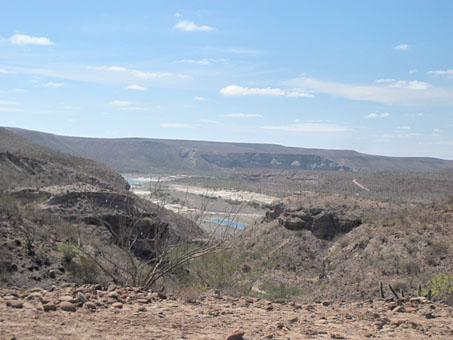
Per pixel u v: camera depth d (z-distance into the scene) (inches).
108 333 217.8
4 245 679.1
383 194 7332.7
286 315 303.0
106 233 1237.7
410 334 251.9
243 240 2822.3
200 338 221.5
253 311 311.1
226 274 637.3
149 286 508.7
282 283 1567.4
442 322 289.3
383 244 1521.9
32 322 225.1
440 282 560.1
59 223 946.7
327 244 2591.0
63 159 4448.8
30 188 1791.3
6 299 272.7
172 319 261.3
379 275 1270.9
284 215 2915.8
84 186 1891.0
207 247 572.4
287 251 2482.8
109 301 294.2
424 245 1369.3
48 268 664.4
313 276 2007.9
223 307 321.4
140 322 246.1
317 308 341.4
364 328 266.2
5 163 3540.8
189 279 605.3
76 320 237.3
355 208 2822.3
